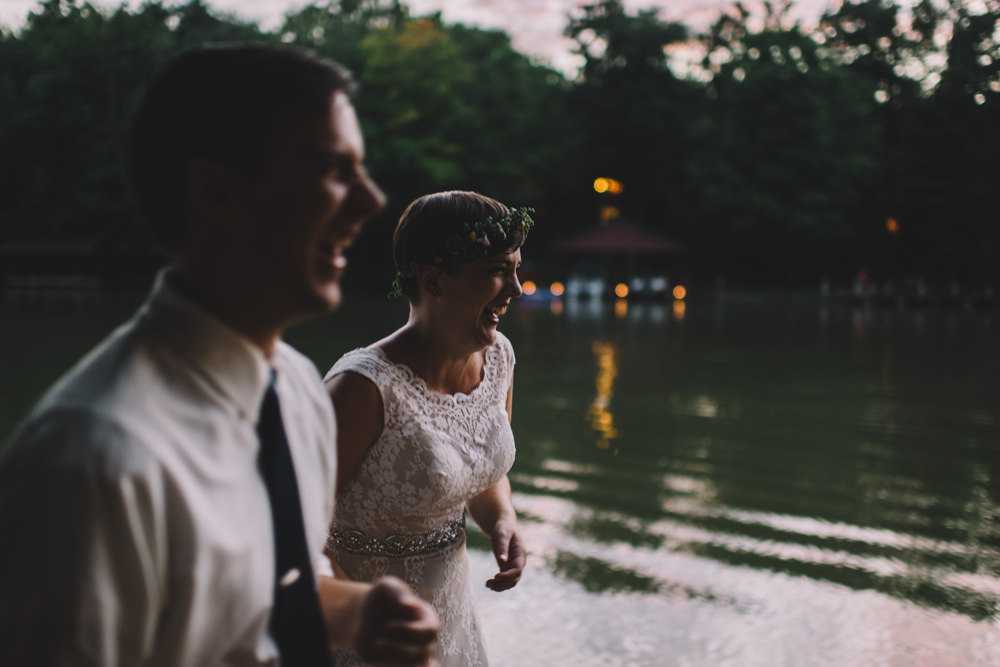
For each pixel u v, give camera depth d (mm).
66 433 696
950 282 46188
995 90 48219
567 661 3348
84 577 677
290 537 868
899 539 4887
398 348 1745
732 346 17688
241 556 794
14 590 671
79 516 678
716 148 47656
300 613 871
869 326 25594
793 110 45906
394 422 1674
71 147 47969
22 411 8164
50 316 23594
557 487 5934
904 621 3766
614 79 49656
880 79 54562
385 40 48094
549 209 53500
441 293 1709
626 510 5371
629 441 7582
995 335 22094
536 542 4730
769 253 48938
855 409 9508
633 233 45438
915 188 48312
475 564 4332
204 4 56438
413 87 47281
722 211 46375
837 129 47438
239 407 814
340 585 1060
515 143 51719
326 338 17562
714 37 54250
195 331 792
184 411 772
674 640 3541
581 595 3979
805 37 48438
